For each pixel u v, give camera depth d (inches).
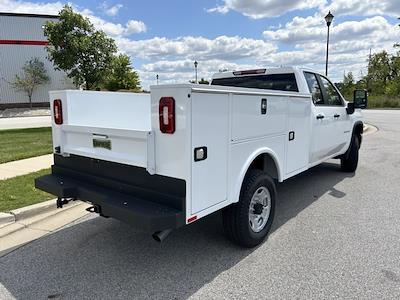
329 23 634.2
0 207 185.3
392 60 1893.5
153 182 116.9
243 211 138.5
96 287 119.9
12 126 729.0
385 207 198.2
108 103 172.6
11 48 1396.4
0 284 122.3
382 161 328.8
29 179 245.3
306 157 189.2
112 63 853.8
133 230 168.1
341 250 144.9
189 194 110.5
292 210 194.5
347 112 252.5
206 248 148.7
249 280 123.2
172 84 106.3
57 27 813.2
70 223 176.9
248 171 145.9
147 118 192.5
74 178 148.6
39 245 152.3
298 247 148.2
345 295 113.3
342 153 263.4
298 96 171.0
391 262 134.3
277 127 154.7
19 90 1427.2
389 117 901.2
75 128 144.5
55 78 1477.6
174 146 109.2
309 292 115.3
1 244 152.8
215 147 118.0
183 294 115.2
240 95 127.3
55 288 119.6
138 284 121.5
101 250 147.7
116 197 123.5
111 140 128.5
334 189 236.2
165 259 139.5
